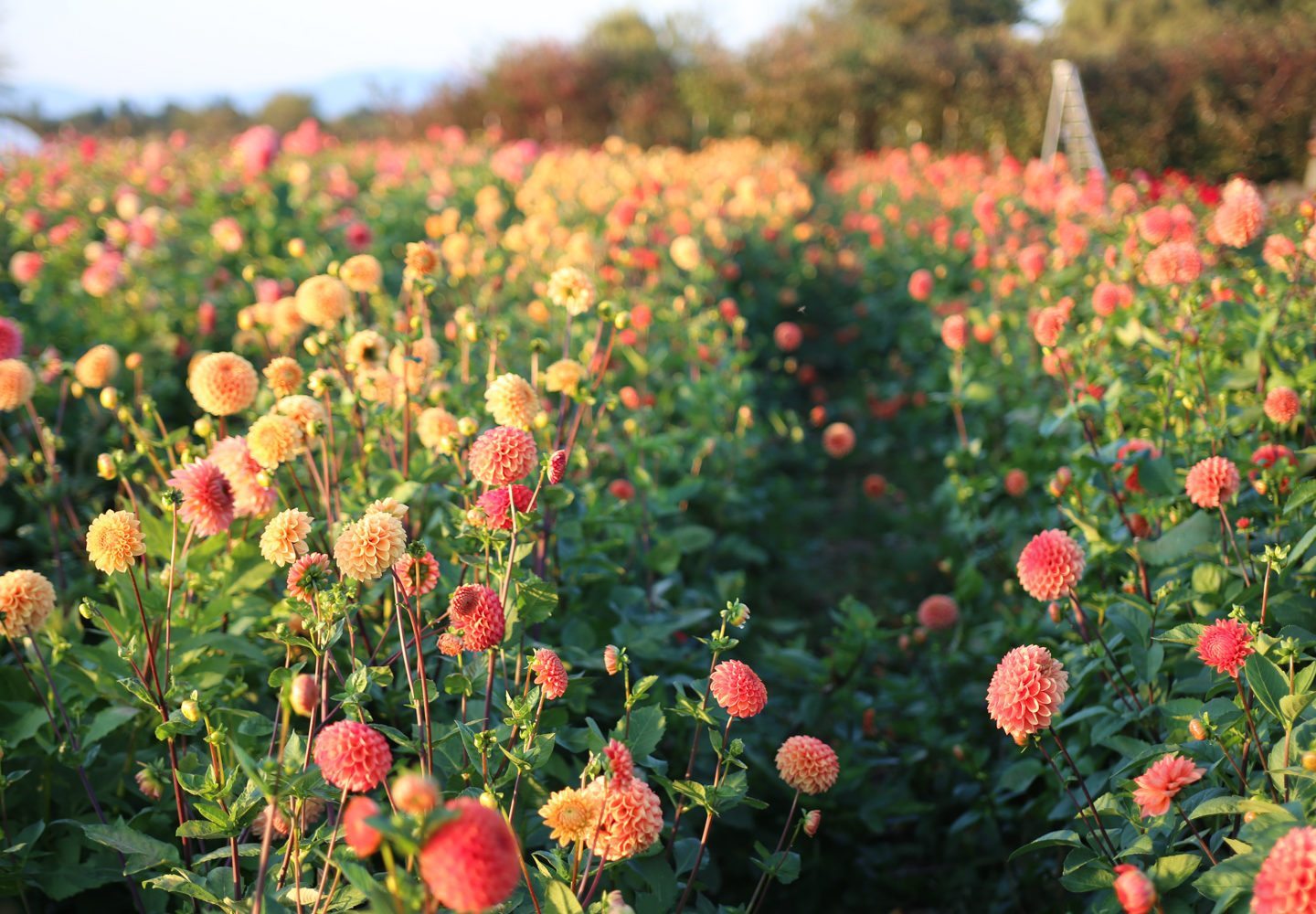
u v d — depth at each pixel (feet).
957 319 17.06
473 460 7.95
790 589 18.15
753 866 11.02
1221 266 17.52
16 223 27.04
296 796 6.27
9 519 14.15
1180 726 8.16
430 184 36.50
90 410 15.93
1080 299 19.70
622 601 11.46
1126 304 15.23
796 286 31.24
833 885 11.30
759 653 14.55
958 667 13.39
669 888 7.51
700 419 18.15
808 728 12.31
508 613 8.11
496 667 8.98
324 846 7.30
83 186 32.73
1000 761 12.26
